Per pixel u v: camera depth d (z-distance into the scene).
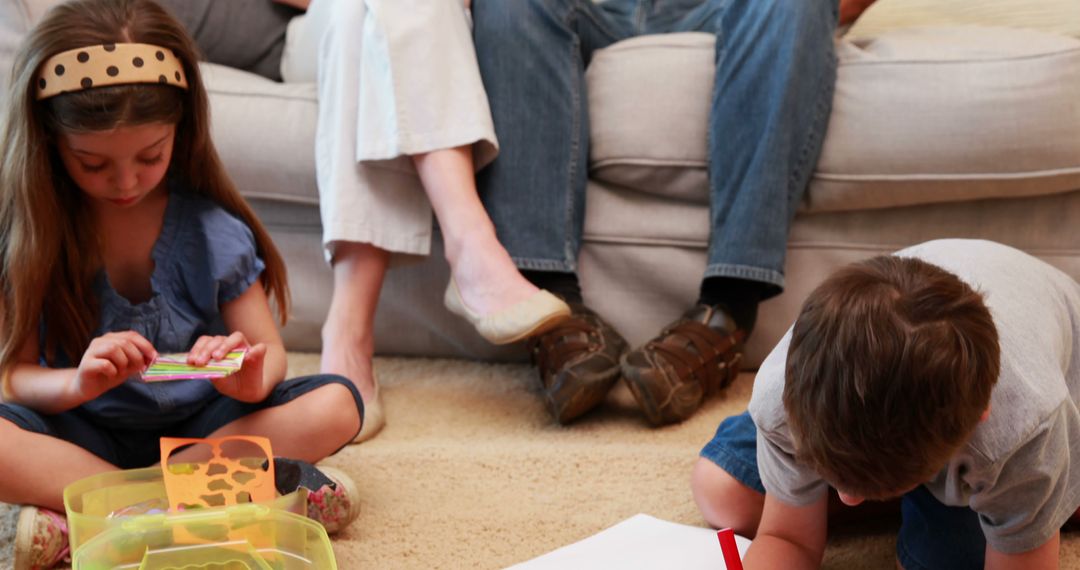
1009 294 1.00
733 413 1.65
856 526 1.28
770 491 1.05
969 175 1.66
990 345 0.82
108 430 1.26
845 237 1.77
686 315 1.70
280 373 1.29
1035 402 0.89
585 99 1.77
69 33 1.14
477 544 1.21
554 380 1.59
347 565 1.15
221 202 1.33
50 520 1.11
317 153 1.69
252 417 1.25
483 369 1.87
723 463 1.21
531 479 1.39
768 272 1.64
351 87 1.64
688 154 1.75
